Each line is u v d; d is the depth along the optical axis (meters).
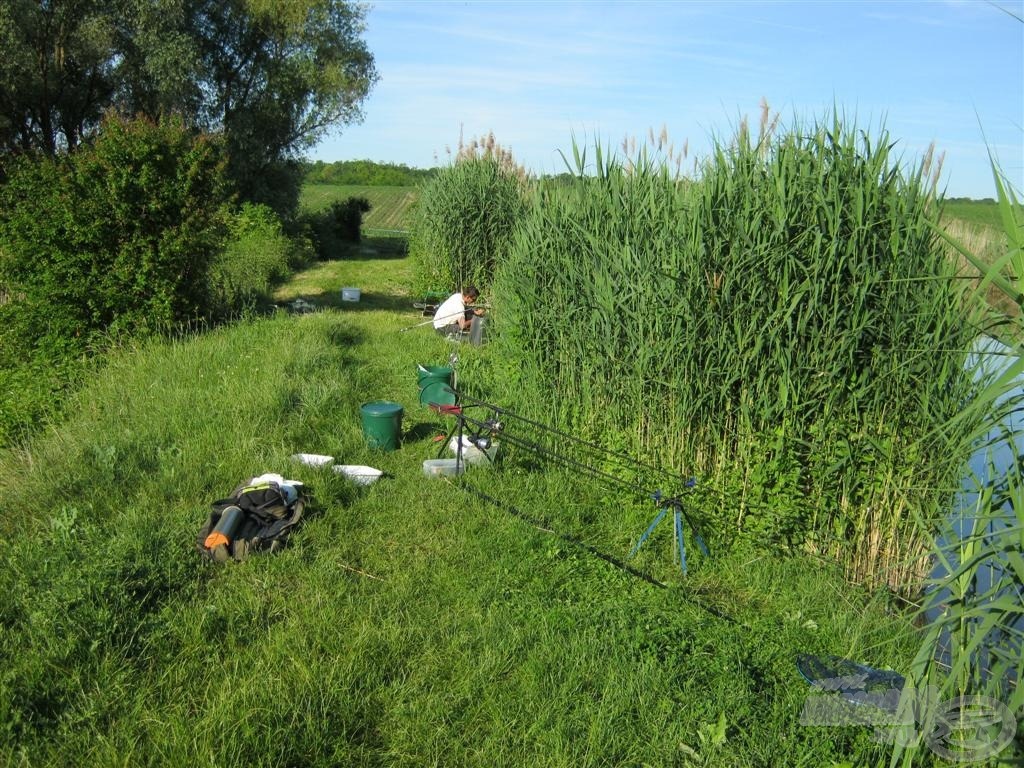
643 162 6.95
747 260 5.64
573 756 3.57
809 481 5.81
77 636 4.06
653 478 6.20
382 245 38.22
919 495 5.33
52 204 11.05
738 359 5.84
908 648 4.59
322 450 7.38
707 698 4.00
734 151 5.89
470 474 6.95
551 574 5.33
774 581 5.40
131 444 6.82
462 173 15.95
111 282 11.09
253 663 4.09
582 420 7.28
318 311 15.73
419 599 4.89
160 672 3.97
